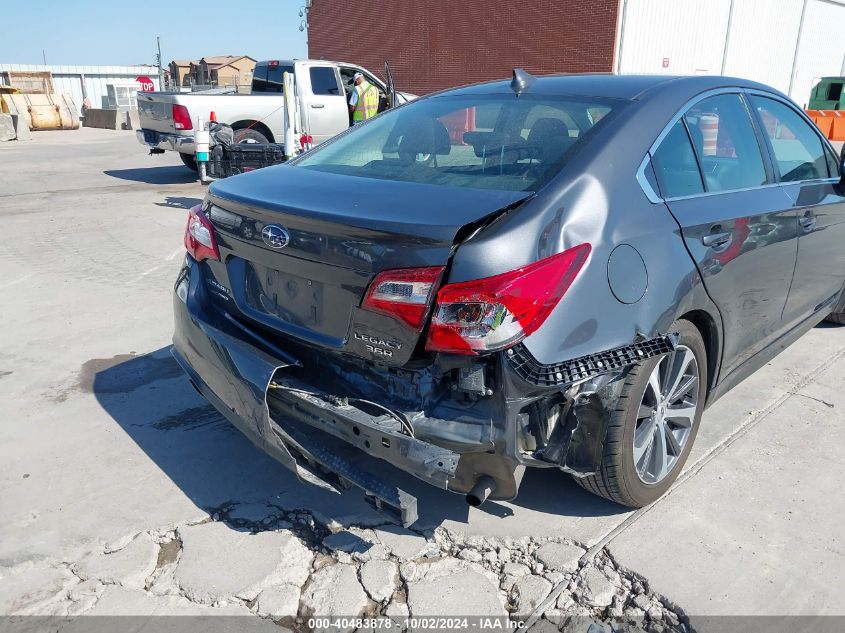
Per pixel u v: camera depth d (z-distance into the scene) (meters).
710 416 3.71
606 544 2.70
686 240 2.70
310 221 2.34
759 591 2.47
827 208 3.79
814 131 3.99
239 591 2.47
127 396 3.94
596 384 2.36
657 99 2.89
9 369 4.27
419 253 2.15
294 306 2.50
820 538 2.75
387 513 2.36
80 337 4.79
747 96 3.45
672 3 23.80
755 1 27.67
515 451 2.22
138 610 2.39
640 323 2.46
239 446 3.42
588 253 2.31
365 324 2.27
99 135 23.19
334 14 31.42
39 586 2.49
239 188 2.78
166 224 8.39
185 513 2.90
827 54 34.28
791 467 3.24
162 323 5.06
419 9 27.64
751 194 3.20
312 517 2.88
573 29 23.41
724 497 3.00
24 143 19.69
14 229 8.04
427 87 28.25
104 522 2.84
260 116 11.35
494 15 25.31
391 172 2.82
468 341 2.11
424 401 2.29
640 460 2.78
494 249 2.14
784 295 3.60
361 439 2.32
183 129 10.91
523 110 2.98
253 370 2.51
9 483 3.09
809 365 4.39
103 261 6.69
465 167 2.71
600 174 2.50
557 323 2.21
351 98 11.04
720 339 3.10
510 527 2.81
